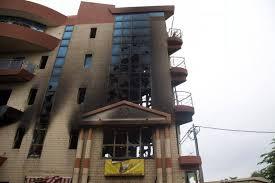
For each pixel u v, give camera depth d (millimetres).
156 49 25969
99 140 20125
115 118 20469
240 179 20625
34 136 21438
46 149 20422
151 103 22031
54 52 27234
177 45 28578
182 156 18734
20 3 27984
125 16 29406
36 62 26656
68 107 22719
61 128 21516
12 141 21234
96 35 28188
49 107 22953
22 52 27672
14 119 22328
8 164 19984
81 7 30953
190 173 18672
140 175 18281
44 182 18828
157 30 27656
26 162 19969
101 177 18516
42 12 28766
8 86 25016
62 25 29703
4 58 27203
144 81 23766
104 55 26109
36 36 26484
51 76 25125
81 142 19859
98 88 23672
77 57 26453
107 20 29438
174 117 21125
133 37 27172
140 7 29609
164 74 23984
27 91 24328
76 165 18844
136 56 25562
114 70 24734
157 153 18859
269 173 29703
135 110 20828
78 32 28812
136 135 21766
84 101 22906
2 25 25656
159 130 20172
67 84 24328
